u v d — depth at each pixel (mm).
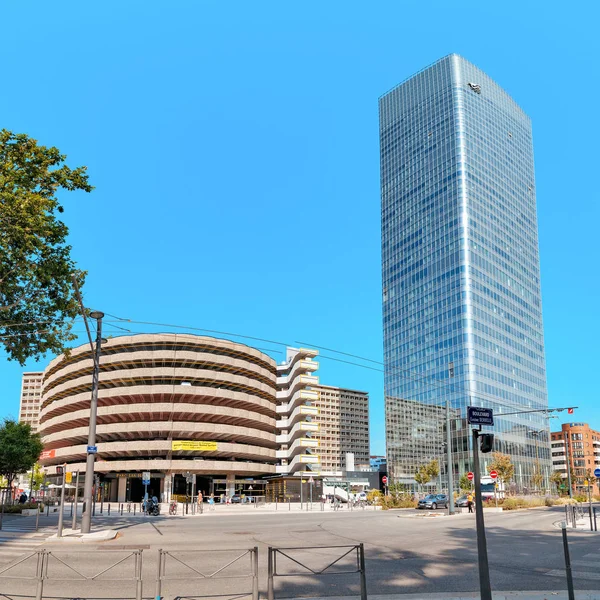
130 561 15125
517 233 142375
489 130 141375
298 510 55406
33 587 11609
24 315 26219
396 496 60188
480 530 10000
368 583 12539
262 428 90875
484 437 10578
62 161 26047
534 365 136375
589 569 14594
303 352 91312
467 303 119750
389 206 150250
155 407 76062
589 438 180375
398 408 134250
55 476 91312
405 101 152000
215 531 26297
